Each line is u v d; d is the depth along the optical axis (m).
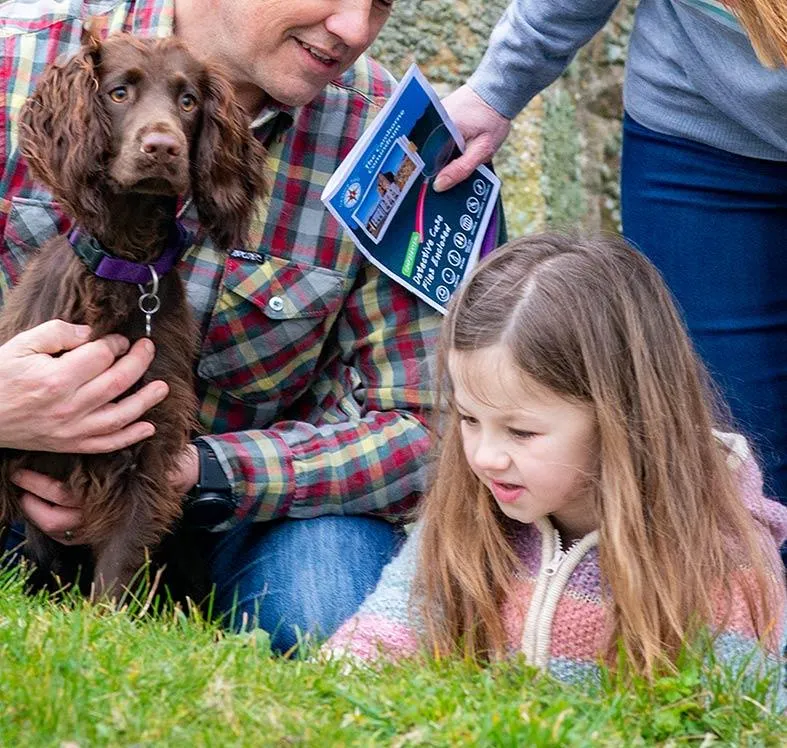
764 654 2.56
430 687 2.28
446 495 2.88
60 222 3.48
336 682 2.29
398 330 3.66
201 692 2.12
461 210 3.68
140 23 3.51
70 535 3.24
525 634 2.78
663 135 3.75
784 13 2.75
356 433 3.54
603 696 2.43
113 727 1.98
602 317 2.71
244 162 3.27
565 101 6.17
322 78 3.38
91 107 3.04
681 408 2.76
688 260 3.80
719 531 2.73
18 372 2.96
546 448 2.68
